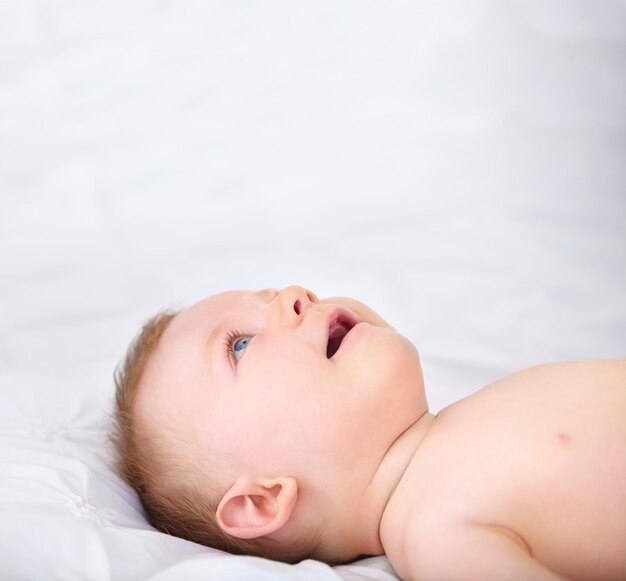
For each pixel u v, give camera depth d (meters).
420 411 1.41
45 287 2.25
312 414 1.36
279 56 2.78
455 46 2.70
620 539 1.22
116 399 1.59
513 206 2.27
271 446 1.37
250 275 2.24
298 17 2.83
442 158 2.45
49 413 1.68
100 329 2.11
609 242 2.14
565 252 2.12
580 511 1.23
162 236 2.40
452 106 2.59
